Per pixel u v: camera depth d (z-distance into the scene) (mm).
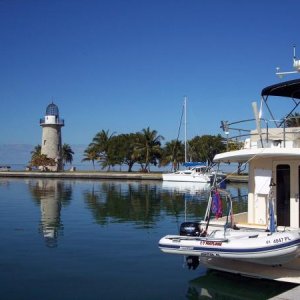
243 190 42219
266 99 11719
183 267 12297
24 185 50906
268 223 10047
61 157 87375
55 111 88812
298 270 9758
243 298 9648
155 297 9820
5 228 19109
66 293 10062
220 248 9109
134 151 85438
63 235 17438
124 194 38469
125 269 12117
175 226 19938
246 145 11445
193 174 56469
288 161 10219
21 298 9711
